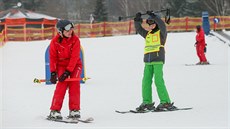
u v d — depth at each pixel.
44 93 12.84
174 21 45.78
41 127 7.53
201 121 7.71
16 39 44.62
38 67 21.95
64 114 9.10
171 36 34.88
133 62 23.30
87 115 8.84
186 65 21.19
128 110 9.48
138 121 7.94
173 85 13.78
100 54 27.44
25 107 10.14
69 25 8.11
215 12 71.62
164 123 7.62
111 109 9.63
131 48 29.80
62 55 8.27
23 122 8.12
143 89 9.41
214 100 10.53
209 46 29.45
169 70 18.75
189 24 45.75
